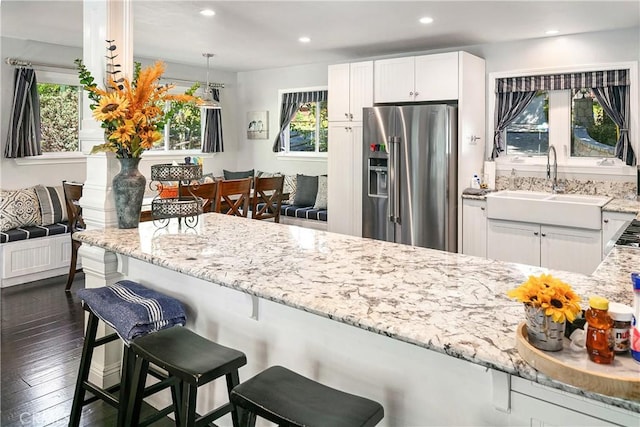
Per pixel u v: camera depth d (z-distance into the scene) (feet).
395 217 15.80
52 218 16.55
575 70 14.83
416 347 4.82
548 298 3.35
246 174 23.77
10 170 16.92
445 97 15.29
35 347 10.57
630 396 2.88
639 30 13.83
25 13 13.24
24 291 14.60
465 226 15.14
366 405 4.44
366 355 5.24
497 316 4.31
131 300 6.77
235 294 6.66
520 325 3.72
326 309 4.51
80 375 7.20
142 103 8.14
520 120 16.25
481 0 11.57
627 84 14.07
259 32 14.99
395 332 4.02
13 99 16.65
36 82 17.15
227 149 24.53
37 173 17.65
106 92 8.24
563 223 13.10
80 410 7.29
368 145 16.38
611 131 14.65
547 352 3.38
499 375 4.09
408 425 4.93
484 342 3.75
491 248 14.64
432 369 4.73
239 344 6.70
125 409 6.48
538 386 3.95
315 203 20.52
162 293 7.81
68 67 18.17
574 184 15.15
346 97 17.58
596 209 12.53
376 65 16.74
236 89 24.66
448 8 12.26
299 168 22.58
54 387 8.79
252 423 4.82
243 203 16.06
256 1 11.73
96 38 8.59
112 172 8.75
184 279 7.45
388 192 15.89
